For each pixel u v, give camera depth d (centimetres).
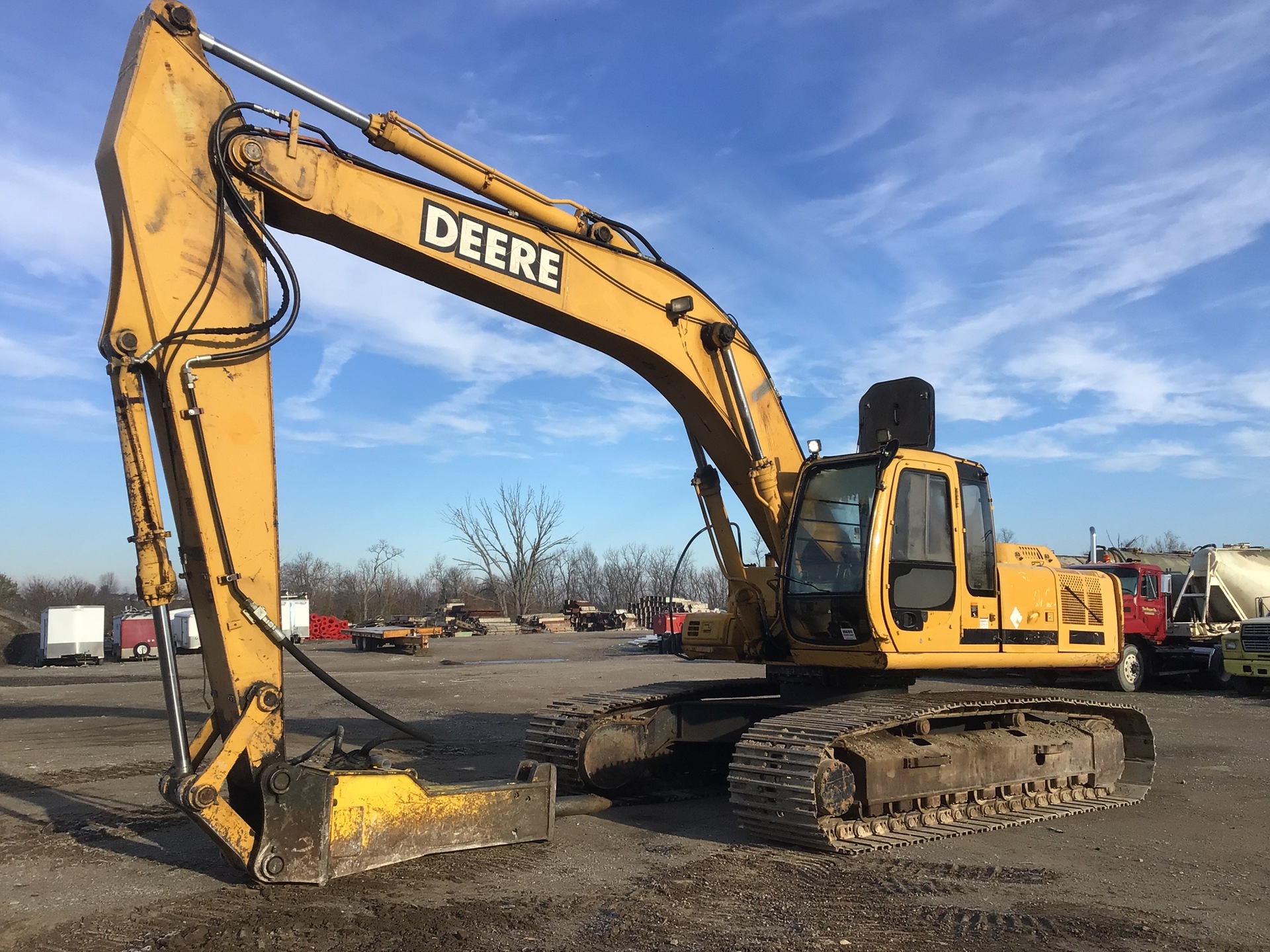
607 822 741
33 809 796
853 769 685
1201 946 486
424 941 473
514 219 659
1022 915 529
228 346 527
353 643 4328
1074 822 778
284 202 566
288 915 507
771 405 812
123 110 506
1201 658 1967
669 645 3167
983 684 1939
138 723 1410
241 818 524
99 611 3291
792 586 775
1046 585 872
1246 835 735
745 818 671
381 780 562
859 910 532
